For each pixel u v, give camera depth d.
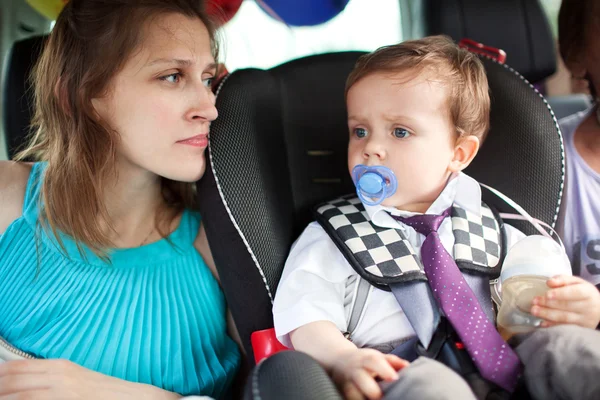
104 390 1.07
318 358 1.03
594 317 1.01
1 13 1.67
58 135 1.24
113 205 1.29
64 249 1.23
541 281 1.05
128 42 1.13
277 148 1.32
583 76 1.52
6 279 1.24
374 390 0.86
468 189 1.26
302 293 1.15
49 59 1.23
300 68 1.40
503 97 1.35
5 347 1.15
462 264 1.16
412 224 1.22
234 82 1.30
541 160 1.31
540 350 0.93
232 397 1.40
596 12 1.37
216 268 1.29
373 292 1.18
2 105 1.58
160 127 1.15
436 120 1.20
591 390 0.85
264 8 1.82
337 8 1.82
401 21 1.88
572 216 1.50
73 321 1.21
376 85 1.20
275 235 1.23
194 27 1.19
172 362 1.24
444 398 0.78
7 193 1.32
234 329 1.42
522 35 1.69
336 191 1.40
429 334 1.07
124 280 1.26
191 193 1.42
